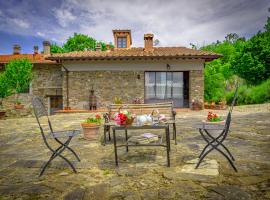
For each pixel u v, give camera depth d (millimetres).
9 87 15078
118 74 13914
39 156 4355
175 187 2744
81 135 6336
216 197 2451
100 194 2627
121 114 3834
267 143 4797
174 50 15648
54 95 16578
